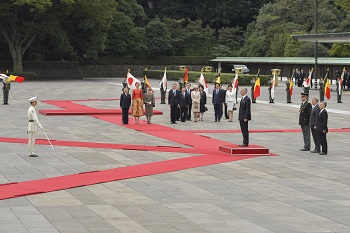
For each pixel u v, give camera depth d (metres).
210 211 20.20
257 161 29.94
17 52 108.19
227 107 47.75
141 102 44.94
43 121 46.53
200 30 135.50
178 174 26.50
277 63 112.19
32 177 25.48
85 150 32.94
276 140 37.62
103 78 118.50
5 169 27.22
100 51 123.62
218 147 34.31
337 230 18.06
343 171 27.50
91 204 21.00
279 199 21.98
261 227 18.31
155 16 140.62
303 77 90.69
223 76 95.94
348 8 95.94
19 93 73.31
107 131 41.19
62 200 21.53
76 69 116.69
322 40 79.62
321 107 32.06
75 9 108.56
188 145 35.09
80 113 51.06
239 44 136.50
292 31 118.88
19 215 19.45
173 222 18.84
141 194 22.61
